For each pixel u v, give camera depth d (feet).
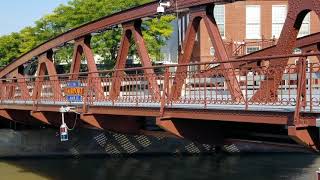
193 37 49.60
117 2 105.81
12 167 77.82
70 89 56.49
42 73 82.38
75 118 56.90
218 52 46.88
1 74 94.12
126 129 50.24
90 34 68.18
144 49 58.23
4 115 75.36
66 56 113.91
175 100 42.65
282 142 36.88
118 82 51.88
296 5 40.01
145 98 47.26
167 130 40.22
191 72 42.91
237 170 74.74
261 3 119.75
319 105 32.76
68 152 84.43
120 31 102.47
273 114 32.19
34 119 68.44
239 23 119.55
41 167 77.87
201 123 41.32
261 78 37.37
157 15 55.98
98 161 82.53
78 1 112.16
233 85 39.42
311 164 79.97
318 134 31.27
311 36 59.36
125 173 72.84
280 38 41.24
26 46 119.65
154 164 79.82
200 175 71.46
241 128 39.88
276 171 74.23
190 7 49.73
